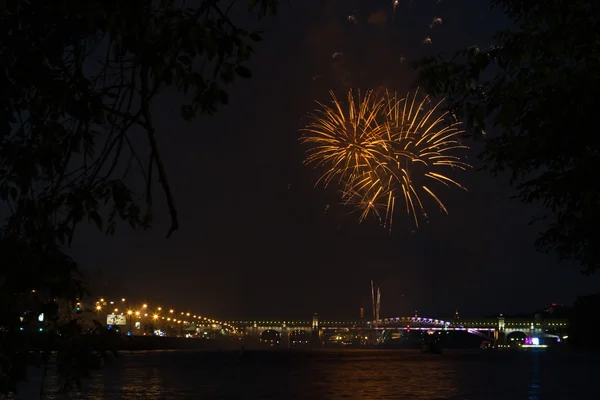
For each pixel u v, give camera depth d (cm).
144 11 671
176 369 8600
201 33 682
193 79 686
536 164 1549
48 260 696
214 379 6788
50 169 702
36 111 689
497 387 5681
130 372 7988
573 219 1594
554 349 17812
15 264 680
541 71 1270
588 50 1232
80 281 718
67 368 722
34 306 699
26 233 696
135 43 669
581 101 1239
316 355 14700
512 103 1289
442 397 4812
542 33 1249
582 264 1655
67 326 718
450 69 1375
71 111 676
